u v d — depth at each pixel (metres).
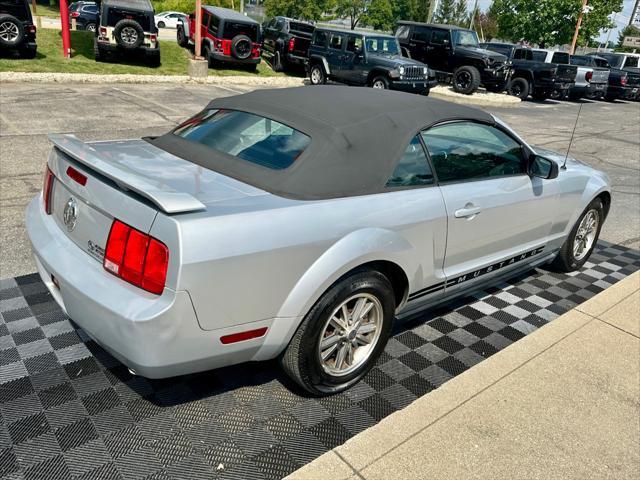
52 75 14.77
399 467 2.52
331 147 2.85
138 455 2.48
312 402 2.94
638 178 9.34
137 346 2.29
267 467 2.48
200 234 2.25
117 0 17.55
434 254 3.28
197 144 3.16
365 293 2.88
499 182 3.70
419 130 3.20
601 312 4.14
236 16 19.83
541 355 3.51
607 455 2.70
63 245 2.73
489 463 2.58
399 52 17.53
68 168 2.77
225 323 2.41
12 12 15.41
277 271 2.48
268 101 3.34
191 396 2.90
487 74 19.31
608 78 24.64
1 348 3.16
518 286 4.66
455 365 3.40
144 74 17.14
